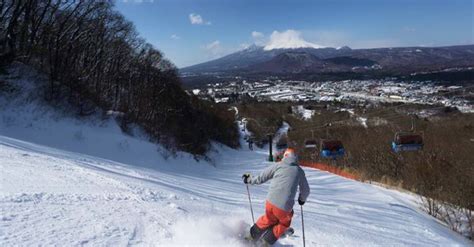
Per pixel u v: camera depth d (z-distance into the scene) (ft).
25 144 54.03
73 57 118.52
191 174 86.53
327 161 149.18
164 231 16.80
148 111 134.31
